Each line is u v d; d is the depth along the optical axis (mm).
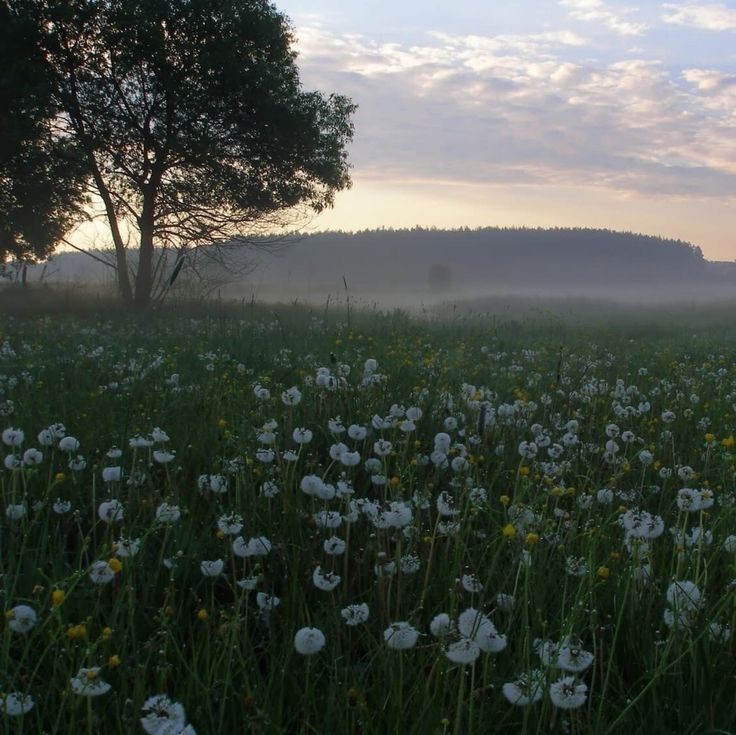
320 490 3453
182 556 3242
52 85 30172
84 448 4664
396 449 4820
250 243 36156
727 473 4473
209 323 17000
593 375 9539
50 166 32312
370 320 21375
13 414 5477
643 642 2756
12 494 3752
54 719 2289
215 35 31703
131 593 2699
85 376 7855
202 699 2324
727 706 2400
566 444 5125
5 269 41625
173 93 31609
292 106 33500
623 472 4332
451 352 12266
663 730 2326
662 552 3482
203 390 6859
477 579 2939
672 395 8211
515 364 11148
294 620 2846
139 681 2240
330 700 2305
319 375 5715
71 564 3418
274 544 3430
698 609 2703
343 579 3266
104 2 30375
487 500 4023
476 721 2307
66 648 2371
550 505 4016
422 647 2561
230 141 33969
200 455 4691
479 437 4922
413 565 3100
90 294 35000
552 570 3197
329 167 34781
